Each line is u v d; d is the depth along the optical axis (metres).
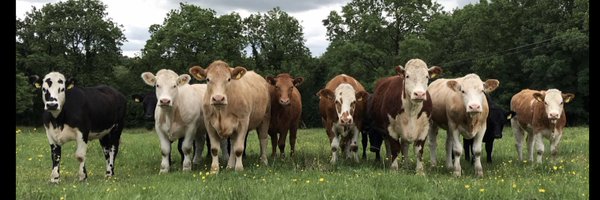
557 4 44.94
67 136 9.75
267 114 12.66
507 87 46.69
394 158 11.04
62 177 10.64
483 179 9.47
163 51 48.06
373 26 47.03
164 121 10.84
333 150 12.06
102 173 11.51
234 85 10.59
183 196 7.30
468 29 49.97
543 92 12.58
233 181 8.73
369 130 12.73
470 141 12.96
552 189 7.72
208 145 13.71
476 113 10.09
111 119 10.87
